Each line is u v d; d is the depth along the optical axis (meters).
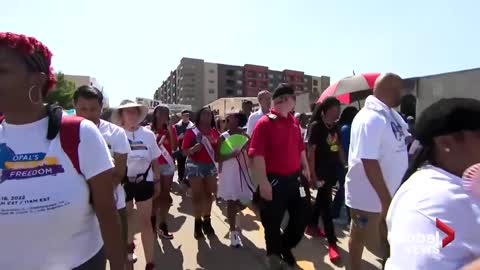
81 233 1.56
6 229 1.39
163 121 5.70
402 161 2.90
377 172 2.80
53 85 1.61
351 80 7.47
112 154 3.08
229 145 4.93
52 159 1.46
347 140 4.99
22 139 1.47
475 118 1.25
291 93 3.68
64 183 1.46
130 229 3.81
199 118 5.21
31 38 1.48
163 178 5.34
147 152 3.84
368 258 4.28
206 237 5.30
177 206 7.18
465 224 1.13
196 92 115.38
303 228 3.92
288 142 3.68
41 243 1.43
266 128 3.65
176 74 126.31
